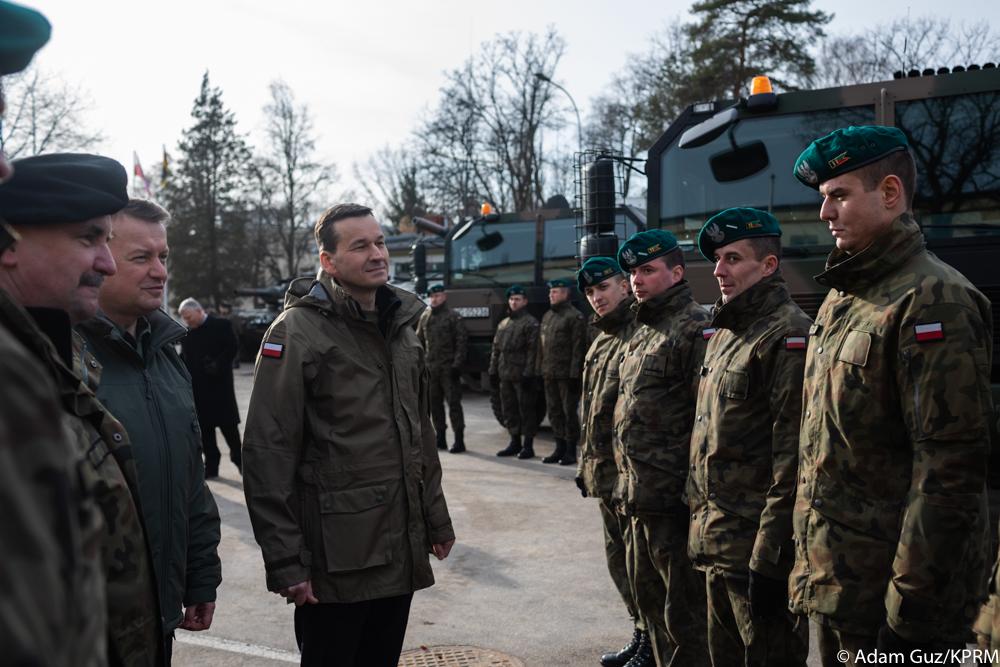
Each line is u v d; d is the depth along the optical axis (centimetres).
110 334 212
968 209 552
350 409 250
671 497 307
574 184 732
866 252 198
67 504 61
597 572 485
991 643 159
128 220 220
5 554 55
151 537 211
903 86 576
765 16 2802
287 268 4441
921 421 182
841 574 198
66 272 143
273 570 238
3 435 57
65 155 148
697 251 645
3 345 60
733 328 265
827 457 203
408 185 4438
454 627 404
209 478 771
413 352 271
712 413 265
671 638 309
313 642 249
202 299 3944
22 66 81
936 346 182
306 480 249
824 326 212
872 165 197
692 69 3011
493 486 723
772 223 263
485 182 3516
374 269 258
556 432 830
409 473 257
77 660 61
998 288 535
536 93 3403
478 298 1156
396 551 250
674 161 662
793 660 248
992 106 552
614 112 3475
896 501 194
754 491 254
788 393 240
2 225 128
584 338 802
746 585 251
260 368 248
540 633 395
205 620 239
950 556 176
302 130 4066
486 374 1167
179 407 228
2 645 52
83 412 140
